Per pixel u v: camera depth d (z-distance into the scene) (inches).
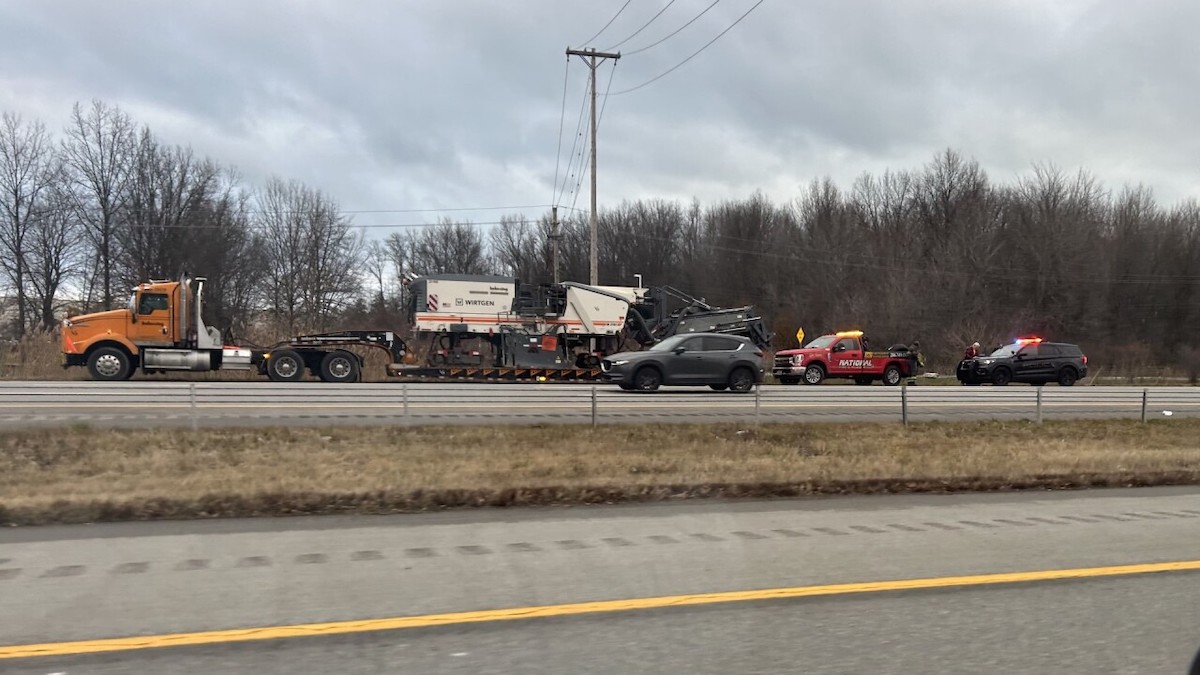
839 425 616.1
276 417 569.9
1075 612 207.5
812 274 2468.0
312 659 170.4
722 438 552.1
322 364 1050.7
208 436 483.8
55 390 577.9
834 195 2677.2
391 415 591.8
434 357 1124.5
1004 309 2316.7
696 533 298.8
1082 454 522.9
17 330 1873.8
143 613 198.1
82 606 203.0
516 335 1137.4
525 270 3026.6
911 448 546.9
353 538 285.1
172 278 1953.7
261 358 1031.6
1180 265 2384.4
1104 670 169.9
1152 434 653.3
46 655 169.8
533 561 254.5
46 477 385.4
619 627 192.7
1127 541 291.1
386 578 233.0
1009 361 1285.7
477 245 3169.3
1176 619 202.8
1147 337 2340.1
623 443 518.3
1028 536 298.8
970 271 2314.2
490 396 644.1
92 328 968.9
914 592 223.6
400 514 331.9
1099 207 2440.9
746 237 2667.3
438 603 209.2
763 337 1230.3
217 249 2023.9
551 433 533.3
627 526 310.8
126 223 1946.4
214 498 331.9
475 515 331.3
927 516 338.6
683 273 2758.4
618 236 2886.3
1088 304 2338.8
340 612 200.7
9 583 223.0
